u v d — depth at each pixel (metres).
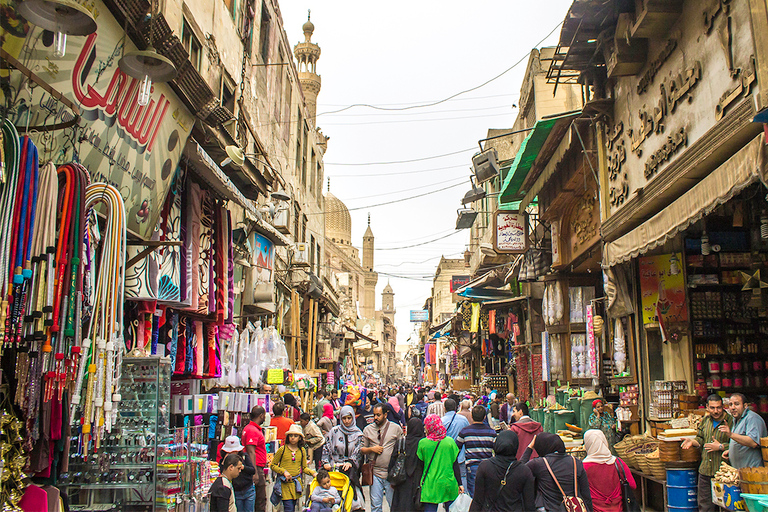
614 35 8.01
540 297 16.28
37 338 3.67
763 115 4.69
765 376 8.02
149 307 6.64
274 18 17.36
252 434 6.85
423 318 72.62
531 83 17.30
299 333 19.23
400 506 6.40
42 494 4.01
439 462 6.18
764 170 4.74
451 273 50.12
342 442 7.10
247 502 6.44
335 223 72.94
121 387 5.46
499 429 12.21
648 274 8.73
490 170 14.89
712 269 8.41
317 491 6.47
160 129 6.20
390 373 96.75
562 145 10.36
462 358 35.72
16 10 3.93
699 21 6.43
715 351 8.16
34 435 3.84
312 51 40.34
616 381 9.71
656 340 8.71
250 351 10.71
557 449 4.89
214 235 8.59
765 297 7.79
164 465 5.56
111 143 5.37
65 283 3.95
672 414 7.93
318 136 29.59
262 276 13.00
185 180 7.55
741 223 7.75
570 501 4.63
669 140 7.10
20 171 3.59
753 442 5.67
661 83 7.42
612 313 9.03
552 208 12.52
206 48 10.25
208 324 8.74
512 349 19.97
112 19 5.06
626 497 5.07
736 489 5.60
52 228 3.81
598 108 9.21
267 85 16.44
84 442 4.43
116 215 4.55
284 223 15.09
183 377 8.58
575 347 12.47
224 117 7.68
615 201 9.06
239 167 9.41
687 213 6.20
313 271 25.11
